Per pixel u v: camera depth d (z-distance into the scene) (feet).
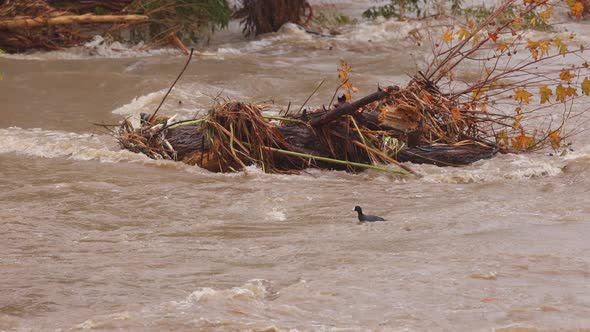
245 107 84.33
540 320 41.45
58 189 75.41
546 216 63.05
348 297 44.75
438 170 81.25
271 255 53.67
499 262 50.70
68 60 158.61
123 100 122.31
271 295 45.42
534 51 93.45
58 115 113.29
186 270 50.42
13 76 135.64
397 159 83.30
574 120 104.42
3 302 45.03
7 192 74.64
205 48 179.01
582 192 71.72
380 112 85.61
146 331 40.24
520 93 90.27
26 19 164.86
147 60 158.30
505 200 69.46
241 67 150.51
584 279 47.47
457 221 61.87
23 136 99.96
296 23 195.72
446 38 96.12
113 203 70.74
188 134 87.81
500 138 89.56
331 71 146.61
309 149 83.97
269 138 83.61
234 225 63.46
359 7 226.58
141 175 81.10
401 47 172.45
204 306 43.27
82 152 89.45
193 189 75.66
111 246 57.47
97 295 45.96
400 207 68.18
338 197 72.18
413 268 49.70
